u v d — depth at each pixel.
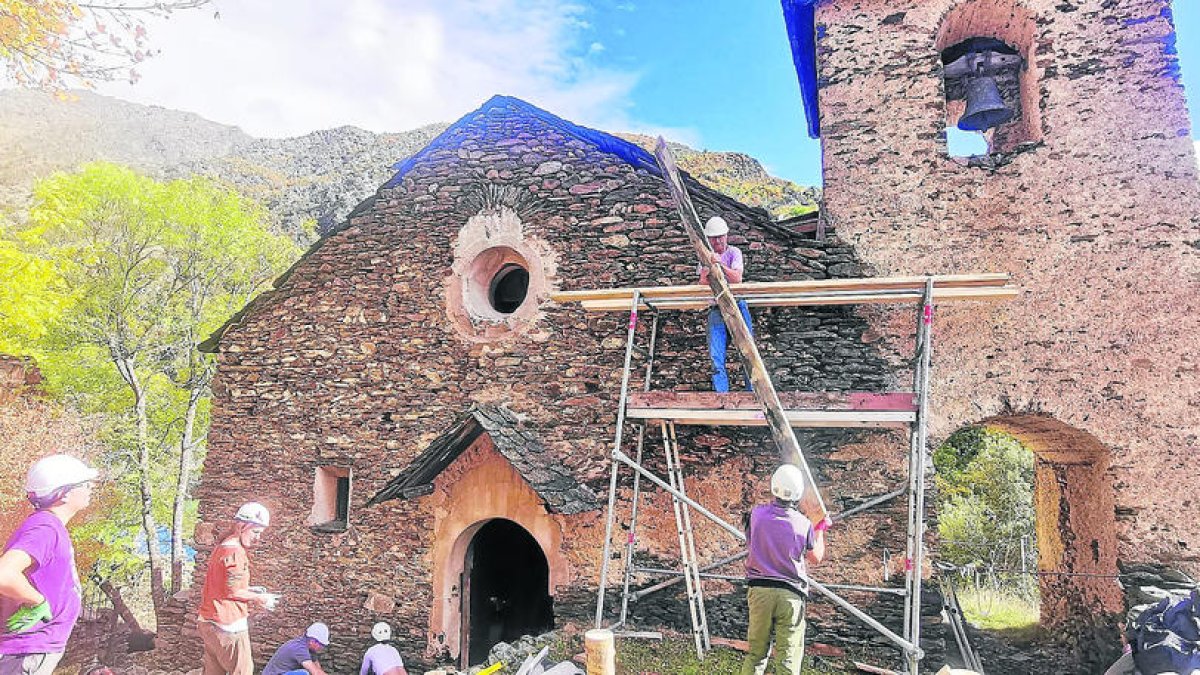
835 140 7.29
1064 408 6.23
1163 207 6.30
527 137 8.25
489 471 7.53
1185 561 5.78
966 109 7.54
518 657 5.83
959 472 18.72
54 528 3.56
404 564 7.71
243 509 5.61
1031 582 12.89
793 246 7.03
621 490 7.04
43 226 13.02
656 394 5.83
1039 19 6.93
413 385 8.10
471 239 8.16
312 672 5.64
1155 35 6.62
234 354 9.04
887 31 7.35
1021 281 6.54
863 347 6.64
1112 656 6.10
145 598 15.01
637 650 5.87
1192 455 5.90
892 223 6.94
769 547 4.27
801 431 6.59
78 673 9.09
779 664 4.07
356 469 8.14
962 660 7.01
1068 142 6.64
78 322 13.96
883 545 6.22
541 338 7.66
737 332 5.32
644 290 6.05
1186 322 6.08
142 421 13.88
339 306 8.65
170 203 14.84
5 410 9.31
